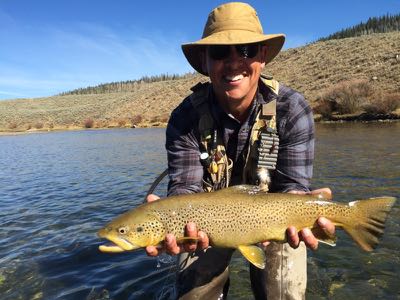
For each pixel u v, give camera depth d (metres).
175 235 0.87
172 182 1.06
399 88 10.92
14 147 8.52
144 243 0.86
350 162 3.47
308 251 1.53
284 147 1.02
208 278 1.04
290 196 0.89
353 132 6.48
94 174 3.90
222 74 0.95
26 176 4.06
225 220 0.87
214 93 1.03
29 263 1.57
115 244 0.89
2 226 2.15
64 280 1.41
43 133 16.98
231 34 0.94
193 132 1.05
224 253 1.06
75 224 2.12
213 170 1.04
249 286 1.29
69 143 8.87
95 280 1.40
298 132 1.01
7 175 4.21
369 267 1.37
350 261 1.42
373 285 1.25
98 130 16.58
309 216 0.87
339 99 10.24
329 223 0.86
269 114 1.00
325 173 3.03
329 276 1.32
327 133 6.64
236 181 1.06
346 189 2.47
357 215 0.86
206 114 1.03
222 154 1.03
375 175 2.82
